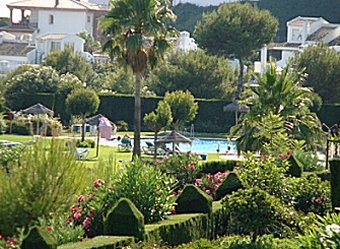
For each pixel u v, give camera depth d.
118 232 17.67
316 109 85.81
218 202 23.41
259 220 19.38
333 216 16.25
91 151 63.03
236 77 102.88
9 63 128.25
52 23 162.12
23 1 165.00
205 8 172.50
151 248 17.34
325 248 14.92
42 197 21.08
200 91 98.75
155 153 54.84
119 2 55.03
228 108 88.12
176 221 20.02
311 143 44.50
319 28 136.75
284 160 28.73
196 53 100.62
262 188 24.44
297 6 162.62
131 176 21.34
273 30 107.88
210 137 85.69
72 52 105.12
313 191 25.84
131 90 101.88
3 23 172.88
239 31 105.44
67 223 19.77
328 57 95.06
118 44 55.44
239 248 18.28
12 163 24.11
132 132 88.00
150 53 55.03
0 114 76.81
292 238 18.97
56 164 21.70
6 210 20.77
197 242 18.36
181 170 31.12
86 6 164.12
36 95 90.19
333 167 23.58
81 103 73.00
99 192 21.19
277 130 38.81
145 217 20.55
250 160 27.16
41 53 131.88
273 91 44.66
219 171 36.31
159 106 62.62
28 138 70.25
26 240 14.40
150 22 54.56
